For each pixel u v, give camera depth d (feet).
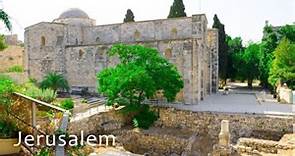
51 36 169.58
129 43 150.30
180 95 138.10
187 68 136.77
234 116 110.83
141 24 169.07
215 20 213.87
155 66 118.01
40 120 45.44
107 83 115.65
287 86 156.76
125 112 116.57
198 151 98.84
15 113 41.19
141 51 119.65
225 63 214.90
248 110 117.91
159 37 165.07
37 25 171.01
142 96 118.42
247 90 213.87
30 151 37.42
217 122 112.68
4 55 179.93
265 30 204.54
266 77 206.90
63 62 168.25
